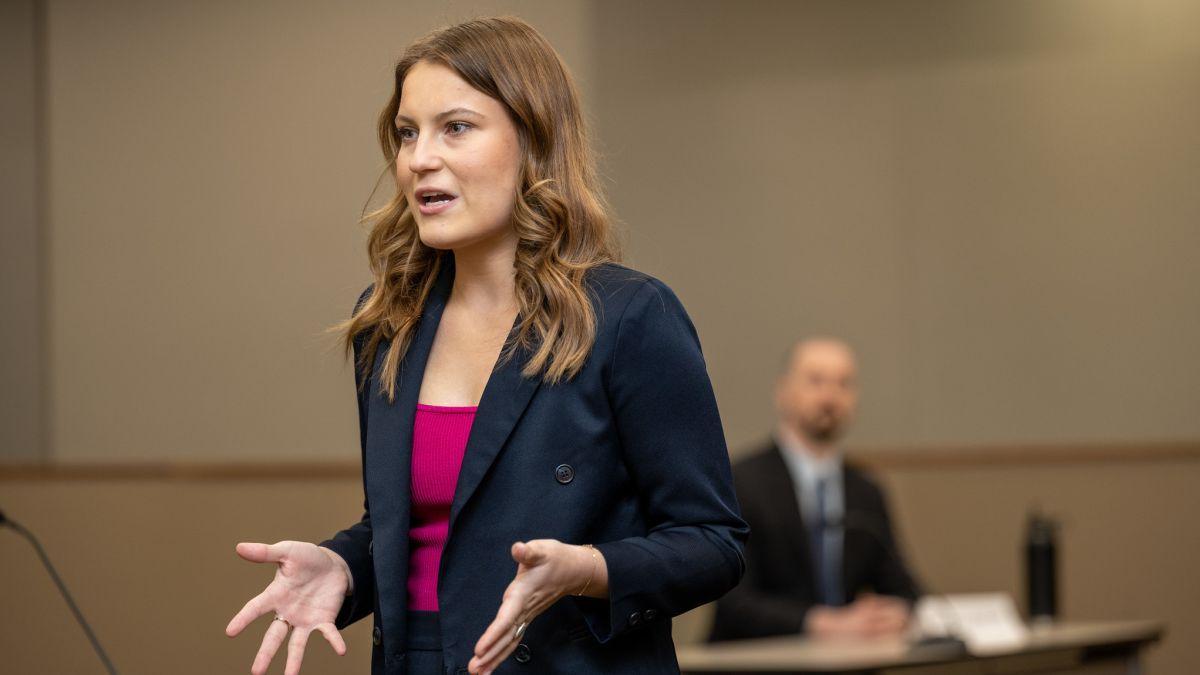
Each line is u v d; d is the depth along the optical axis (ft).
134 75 30.60
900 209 34.24
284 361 30.04
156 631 28.73
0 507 28.96
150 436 29.86
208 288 30.27
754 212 33.91
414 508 7.84
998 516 33.42
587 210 7.91
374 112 30.12
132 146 30.48
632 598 7.23
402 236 8.40
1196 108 33.78
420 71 7.80
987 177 34.17
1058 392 33.73
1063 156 34.06
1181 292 33.63
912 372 33.96
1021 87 34.19
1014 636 21.95
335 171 30.19
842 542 25.22
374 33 30.25
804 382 25.57
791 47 34.35
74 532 28.96
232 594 29.09
